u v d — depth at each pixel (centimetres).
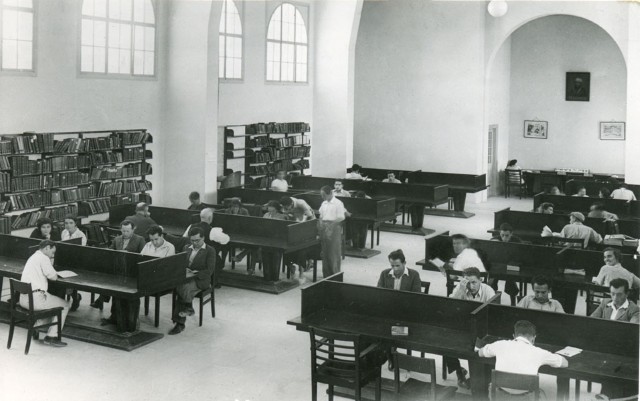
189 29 1582
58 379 783
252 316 1044
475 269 768
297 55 2055
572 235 1190
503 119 2411
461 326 724
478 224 1870
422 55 2227
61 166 1363
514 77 2427
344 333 652
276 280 1200
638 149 1703
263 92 1938
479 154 2173
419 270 1362
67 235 1080
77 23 1420
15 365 823
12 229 1279
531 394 590
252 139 1873
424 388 652
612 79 2266
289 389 766
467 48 2144
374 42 2308
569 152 2362
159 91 1616
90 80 1456
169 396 743
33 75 1340
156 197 1639
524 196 2409
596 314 737
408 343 681
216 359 859
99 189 1455
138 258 929
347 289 788
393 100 2292
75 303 1030
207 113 1587
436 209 2066
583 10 1934
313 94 2014
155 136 1619
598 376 593
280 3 1969
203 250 1000
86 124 1456
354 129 2373
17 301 934
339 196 1533
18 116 1319
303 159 2089
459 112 2180
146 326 983
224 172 1806
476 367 654
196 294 983
